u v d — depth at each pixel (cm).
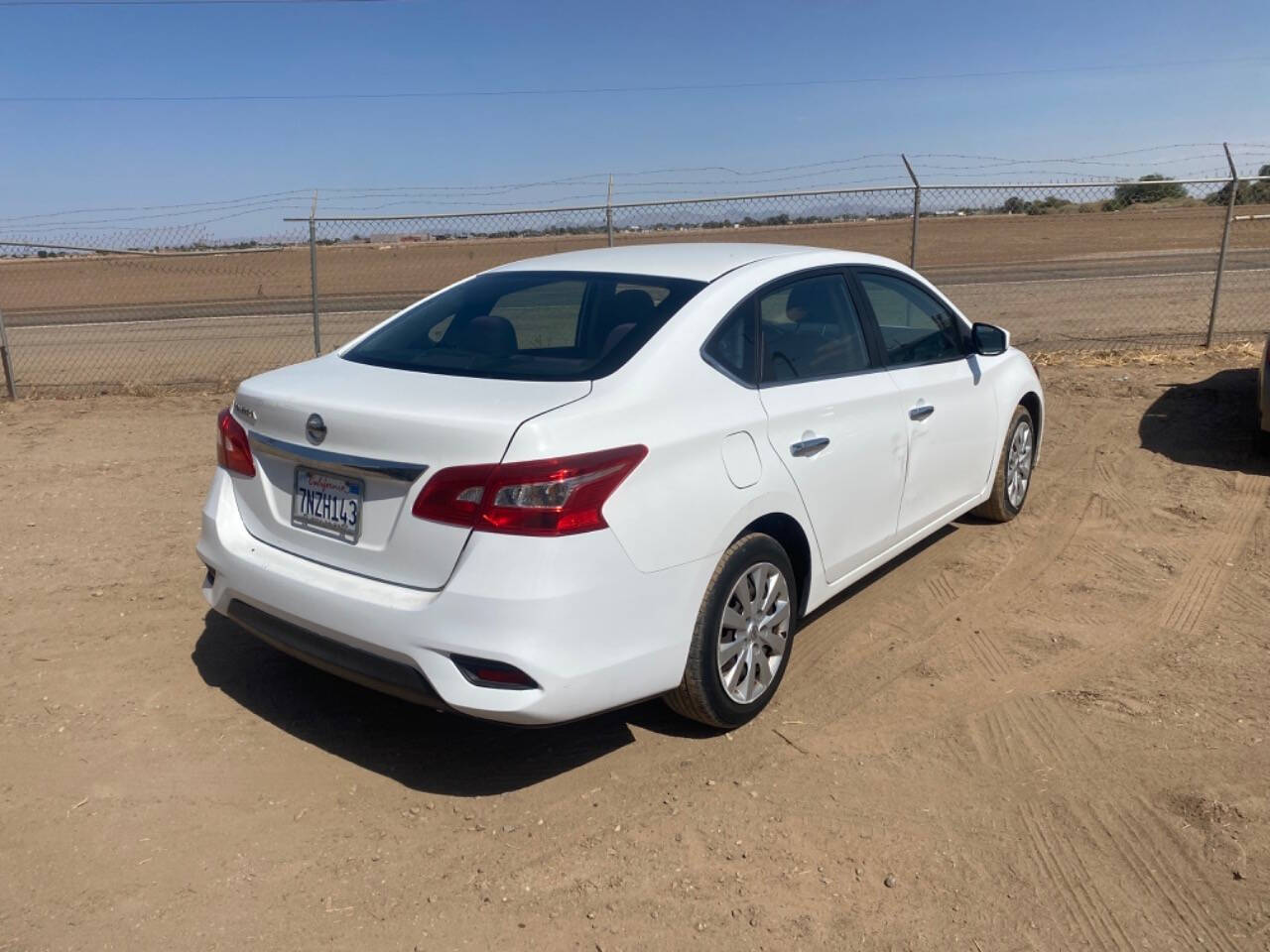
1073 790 340
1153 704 396
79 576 519
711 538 339
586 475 303
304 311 1825
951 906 287
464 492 298
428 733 379
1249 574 529
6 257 1208
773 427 370
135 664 424
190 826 321
